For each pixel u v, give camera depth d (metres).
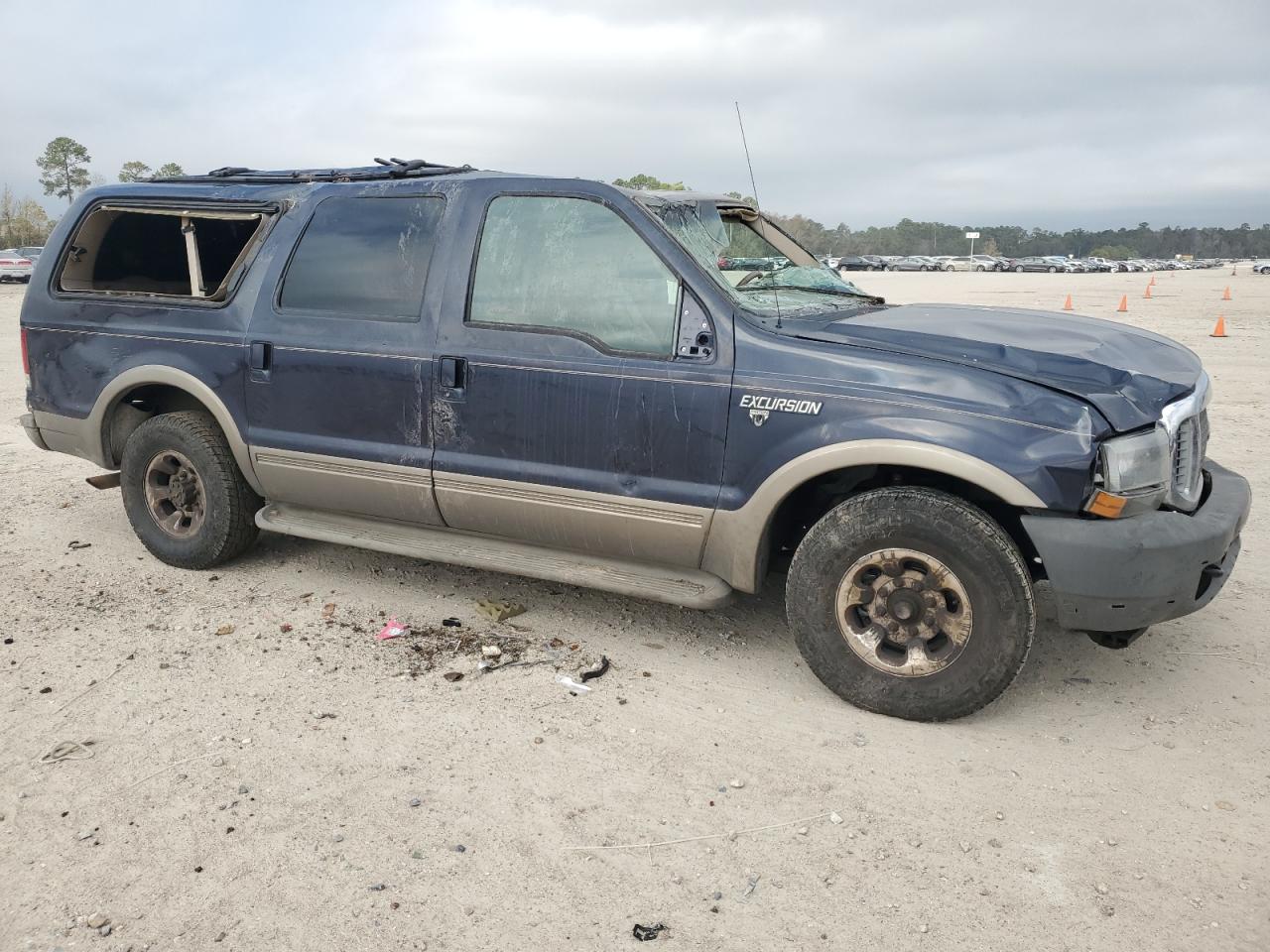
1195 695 3.90
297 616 4.62
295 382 4.61
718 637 4.44
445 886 2.76
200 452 4.96
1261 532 5.86
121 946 2.51
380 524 4.75
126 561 5.34
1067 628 3.50
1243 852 2.93
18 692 3.84
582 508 4.09
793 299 4.31
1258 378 11.97
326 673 4.03
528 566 4.29
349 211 4.57
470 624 4.54
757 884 2.78
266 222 4.79
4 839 2.94
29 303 5.35
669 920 2.63
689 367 3.80
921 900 2.71
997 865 2.86
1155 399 3.51
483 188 4.29
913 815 3.10
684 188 4.66
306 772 3.31
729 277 4.20
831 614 3.72
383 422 4.45
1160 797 3.21
